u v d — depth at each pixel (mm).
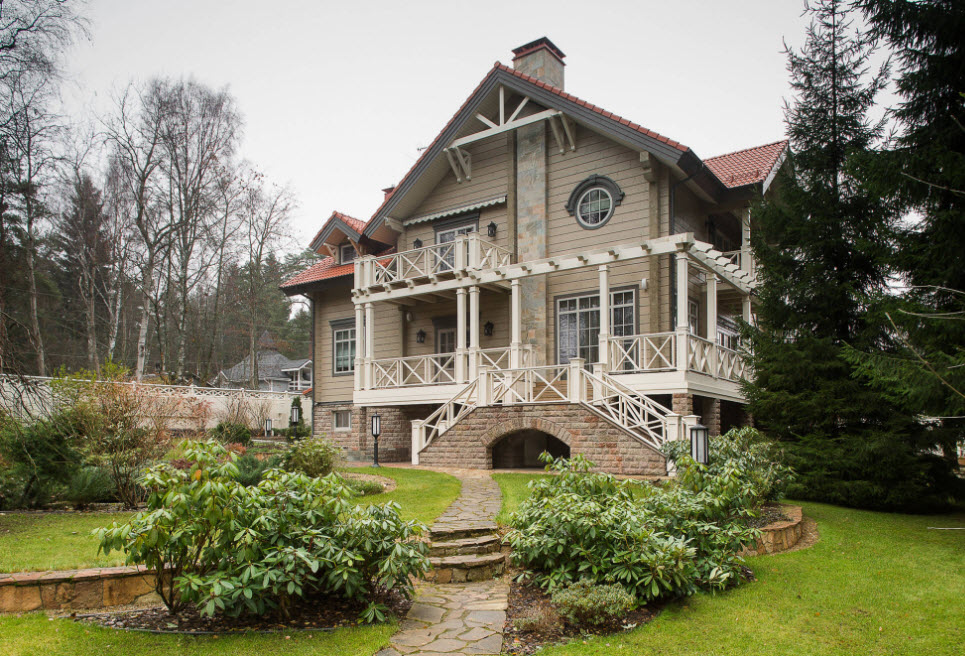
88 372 10648
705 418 15227
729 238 19750
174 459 9789
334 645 4680
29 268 24016
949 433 9453
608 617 5207
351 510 5504
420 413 19688
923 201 8828
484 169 18859
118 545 4715
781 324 11047
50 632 4633
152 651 4449
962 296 8109
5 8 13742
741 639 4867
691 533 6129
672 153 14656
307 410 29594
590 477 6988
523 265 15797
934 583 6164
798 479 10328
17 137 15453
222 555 5008
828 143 10844
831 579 6281
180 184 27688
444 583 6488
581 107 15969
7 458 9211
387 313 20766
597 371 13797
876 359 8234
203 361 38906
